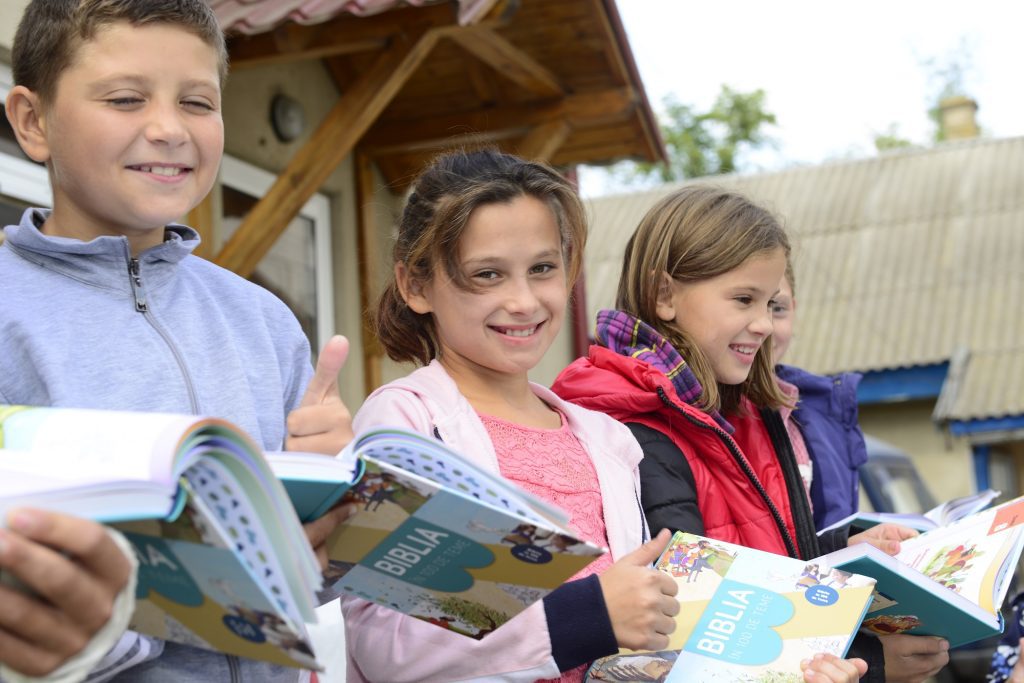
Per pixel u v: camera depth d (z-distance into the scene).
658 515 2.42
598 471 2.27
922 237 15.41
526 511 1.46
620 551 2.19
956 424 13.07
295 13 4.28
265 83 5.41
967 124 21.08
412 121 6.08
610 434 2.38
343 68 5.88
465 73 5.82
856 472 3.29
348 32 4.52
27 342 1.71
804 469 3.16
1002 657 2.91
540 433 2.27
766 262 2.80
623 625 1.82
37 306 1.76
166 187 1.75
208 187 1.82
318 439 1.61
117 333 1.80
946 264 14.83
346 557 1.59
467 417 2.14
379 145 6.09
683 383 2.71
